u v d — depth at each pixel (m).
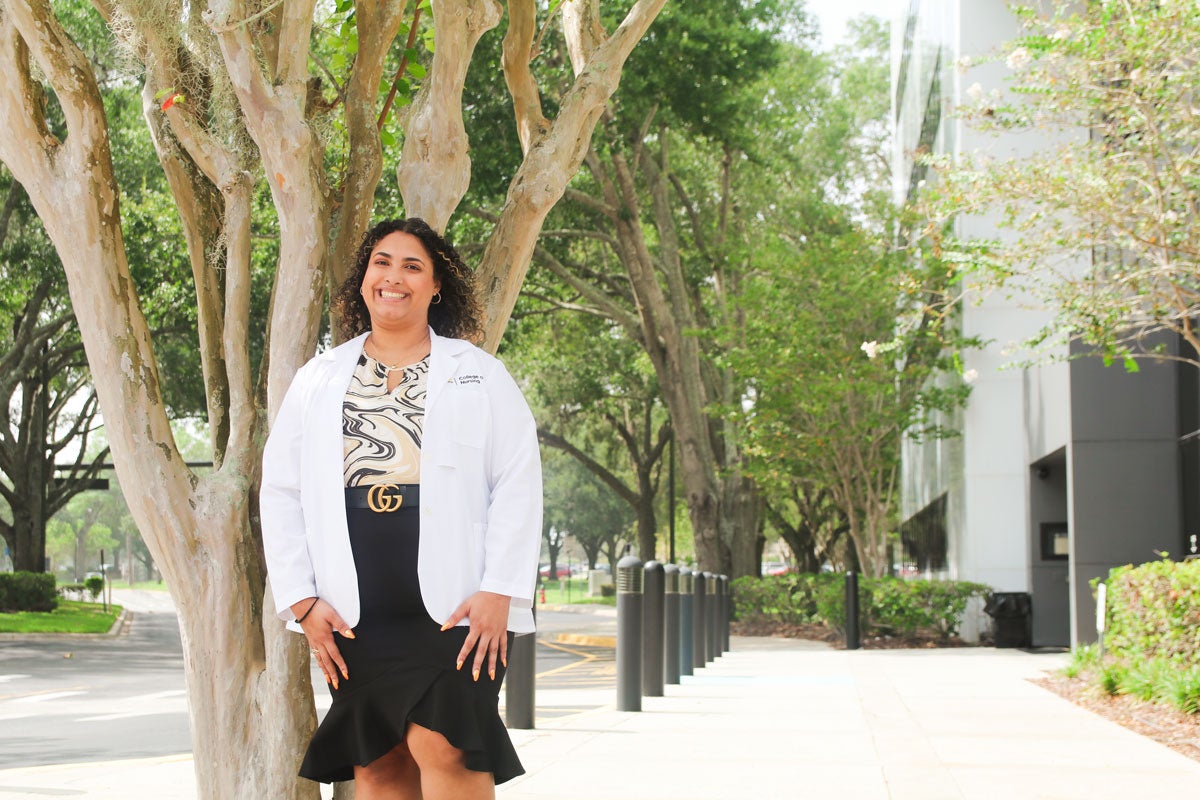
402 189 4.03
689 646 14.22
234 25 3.63
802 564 50.22
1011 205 11.43
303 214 3.69
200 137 3.98
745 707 10.37
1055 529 19.58
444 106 3.97
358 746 2.85
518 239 4.07
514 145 22.97
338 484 2.86
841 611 21.30
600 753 7.40
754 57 25.16
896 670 14.80
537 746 7.73
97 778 6.74
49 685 15.12
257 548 3.76
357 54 4.24
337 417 2.93
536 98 4.87
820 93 39.44
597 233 28.28
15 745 8.98
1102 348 13.99
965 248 11.70
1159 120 10.16
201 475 3.73
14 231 28.06
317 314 3.69
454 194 4.02
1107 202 10.30
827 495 43.75
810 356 22.53
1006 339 20.67
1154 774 6.61
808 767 6.82
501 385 3.01
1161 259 10.48
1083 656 12.70
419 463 2.87
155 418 3.67
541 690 13.47
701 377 32.72
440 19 3.89
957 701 10.81
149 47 4.04
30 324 30.09
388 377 2.99
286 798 3.47
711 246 32.28
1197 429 14.48
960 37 20.09
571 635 26.86
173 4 4.03
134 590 87.81
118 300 3.69
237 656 3.63
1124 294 11.15
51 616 33.09
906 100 35.19
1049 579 19.48
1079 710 10.01
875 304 22.00
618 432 50.44
